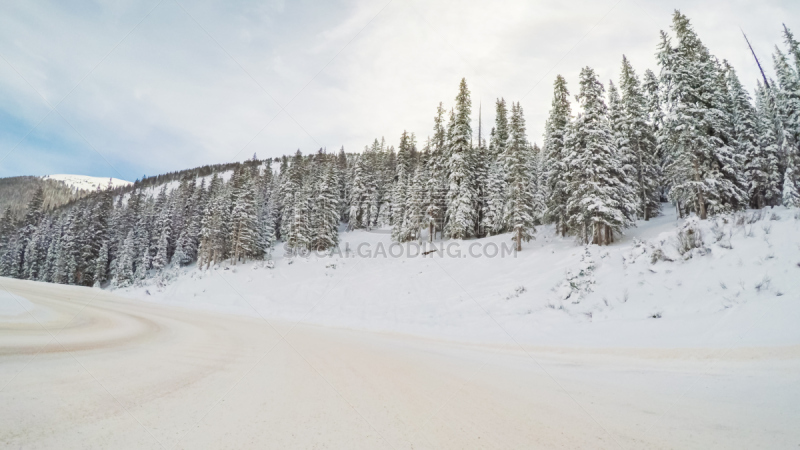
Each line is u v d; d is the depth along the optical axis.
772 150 28.28
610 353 7.34
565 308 13.59
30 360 5.04
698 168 22.19
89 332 9.02
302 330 12.83
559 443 2.66
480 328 13.22
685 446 2.54
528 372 5.75
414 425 3.09
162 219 54.72
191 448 2.41
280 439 2.67
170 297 29.73
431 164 39.38
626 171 27.95
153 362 5.46
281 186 59.03
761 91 36.75
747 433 2.73
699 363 5.62
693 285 11.23
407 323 15.66
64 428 2.64
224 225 45.25
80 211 54.09
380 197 60.72
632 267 15.09
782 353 5.45
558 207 28.31
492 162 38.31
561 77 29.89
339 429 2.94
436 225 37.03
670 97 22.95
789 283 8.52
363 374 5.34
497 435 2.86
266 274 33.59
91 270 49.69
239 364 5.69
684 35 22.80
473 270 24.34
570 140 24.11
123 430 2.68
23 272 58.88
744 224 13.75
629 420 3.20
